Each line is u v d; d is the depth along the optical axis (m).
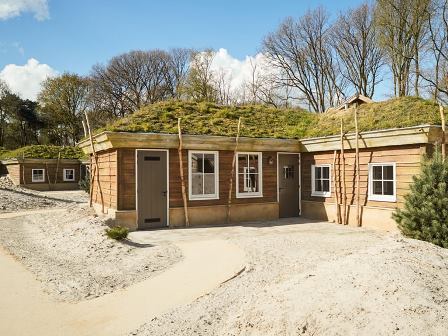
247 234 11.60
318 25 38.53
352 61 36.25
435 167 8.55
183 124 14.91
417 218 8.32
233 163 14.00
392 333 3.67
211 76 40.69
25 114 53.50
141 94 51.56
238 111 18.20
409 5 25.31
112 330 4.91
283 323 4.26
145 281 6.86
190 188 13.49
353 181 13.52
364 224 13.01
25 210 20.02
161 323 5.09
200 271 7.37
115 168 12.62
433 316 3.89
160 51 52.00
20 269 7.74
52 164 33.75
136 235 11.52
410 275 4.70
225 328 4.76
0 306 5.73
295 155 15.77
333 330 3.90
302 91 39.59
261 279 6.79
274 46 40.41
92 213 14.23
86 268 7.79
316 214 15.09
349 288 4.53
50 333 4.82
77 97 50.97
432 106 13.62
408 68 27.05
